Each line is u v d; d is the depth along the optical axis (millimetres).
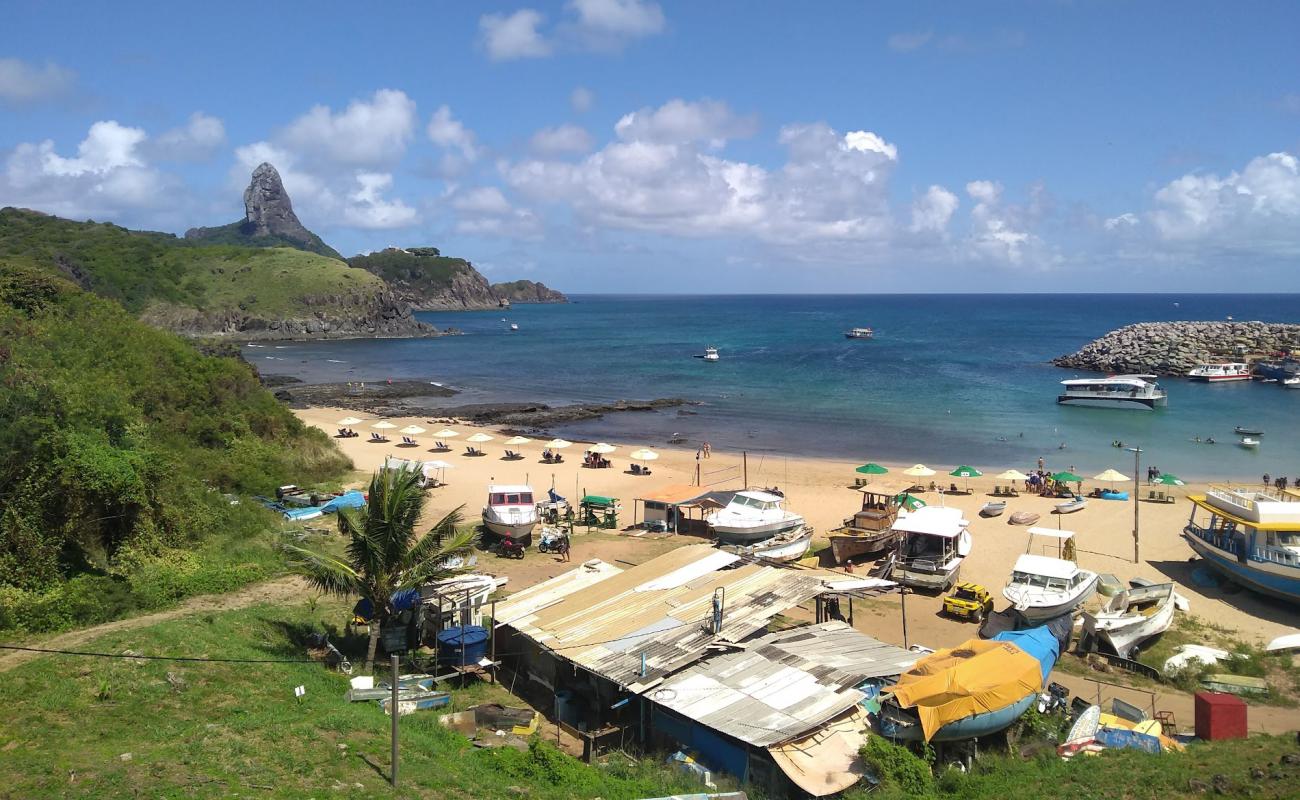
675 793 15781
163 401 42031
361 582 21828
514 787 15445
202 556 28219
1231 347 107188
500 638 23516
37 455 24156
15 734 15258
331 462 48375
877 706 17859
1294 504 30219
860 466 51781
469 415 77875
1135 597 26938
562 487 48938
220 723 16547
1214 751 16703
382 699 19641
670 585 24500
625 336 186250
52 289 45844
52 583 22922
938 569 30125
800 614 26938
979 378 100250
